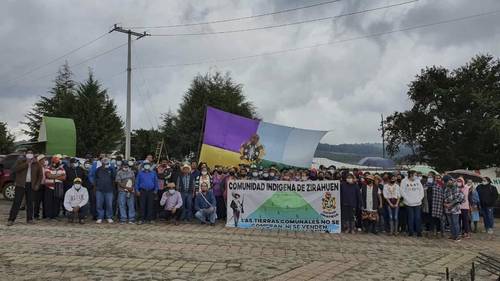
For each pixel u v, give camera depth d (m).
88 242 10.74
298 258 9.55
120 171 15.41
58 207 15.87
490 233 16.36
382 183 15.45
